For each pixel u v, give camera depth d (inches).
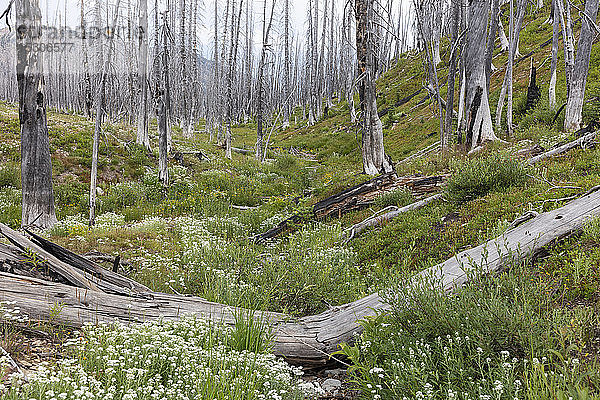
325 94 2955.2
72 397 114.7
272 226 520.4
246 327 194.2
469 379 134.6
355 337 197.9
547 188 338.3
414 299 177.5
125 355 146.8
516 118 857.5
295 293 263.4
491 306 154.1
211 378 141.6
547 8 1595.7
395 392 139.3
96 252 343.6
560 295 196.2
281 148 1534.2
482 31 573.6
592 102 713.6
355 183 572.1
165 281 289.0
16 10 481.1
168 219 592.7
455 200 386.6
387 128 1397.6
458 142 706.2
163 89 778.2
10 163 778.2
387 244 355.6
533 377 125.0
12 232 223.0
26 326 176.7
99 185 771.4
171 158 1034.1
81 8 1157.7
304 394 156.3
